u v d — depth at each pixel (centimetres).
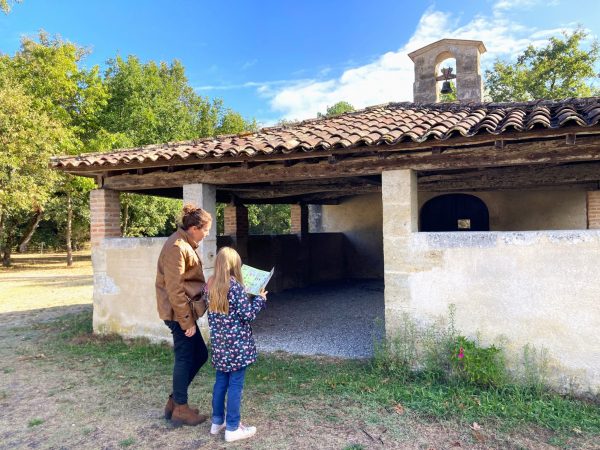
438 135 431
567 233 414
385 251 494
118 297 653
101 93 2089
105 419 394
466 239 455
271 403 417
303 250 1270
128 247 643
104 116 2175
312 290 1196
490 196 1126
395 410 393
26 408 423
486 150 452
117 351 598
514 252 434
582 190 1014
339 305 969
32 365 557
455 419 373
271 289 1151
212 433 358
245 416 390
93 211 667
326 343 645
